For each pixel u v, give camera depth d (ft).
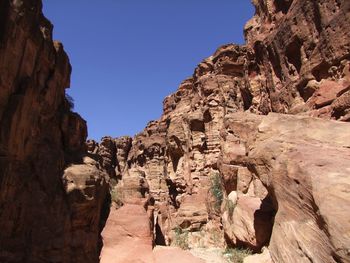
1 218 70.18
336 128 44.21
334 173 33.68
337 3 63.72
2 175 70.38
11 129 72.54
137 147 246.47
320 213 31.12
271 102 82.43
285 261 35.40
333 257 29.50
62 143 95.35
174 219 158.40
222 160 94.22
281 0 88.22
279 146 45.11
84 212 83.30
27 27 78.18
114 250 73.51
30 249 73.77
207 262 76.02
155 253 74.33
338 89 59.93
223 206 89.81
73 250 79.25
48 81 89.51
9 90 74.13
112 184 115.96
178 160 181.78
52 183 81.66
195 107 182.09
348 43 59.82
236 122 73.41
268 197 66.49
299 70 74.18
